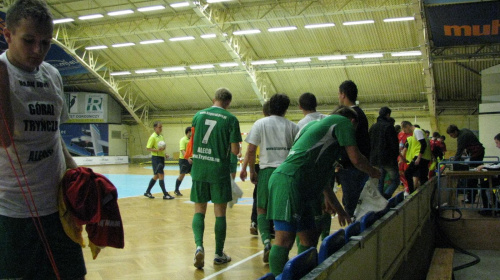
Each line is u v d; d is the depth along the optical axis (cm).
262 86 2223
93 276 351
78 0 1802
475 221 638
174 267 380
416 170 684
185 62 2192
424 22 1503
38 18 145
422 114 2139
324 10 1650
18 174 157
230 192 398
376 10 1457
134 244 475
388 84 2084
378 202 313
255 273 361
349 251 208
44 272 164
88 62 2269
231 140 389
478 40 1541
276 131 386
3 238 156
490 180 612
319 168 260
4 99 140
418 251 484
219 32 1723
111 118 2853
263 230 395
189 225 599
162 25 1925
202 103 2638
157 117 2858
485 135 1355
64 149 183
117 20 1975
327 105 2278
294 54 1955
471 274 551
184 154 977
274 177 265
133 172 1995
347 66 1939
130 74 2436
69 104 2755
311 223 288
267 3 1691
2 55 155
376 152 511
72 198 164
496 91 1416
